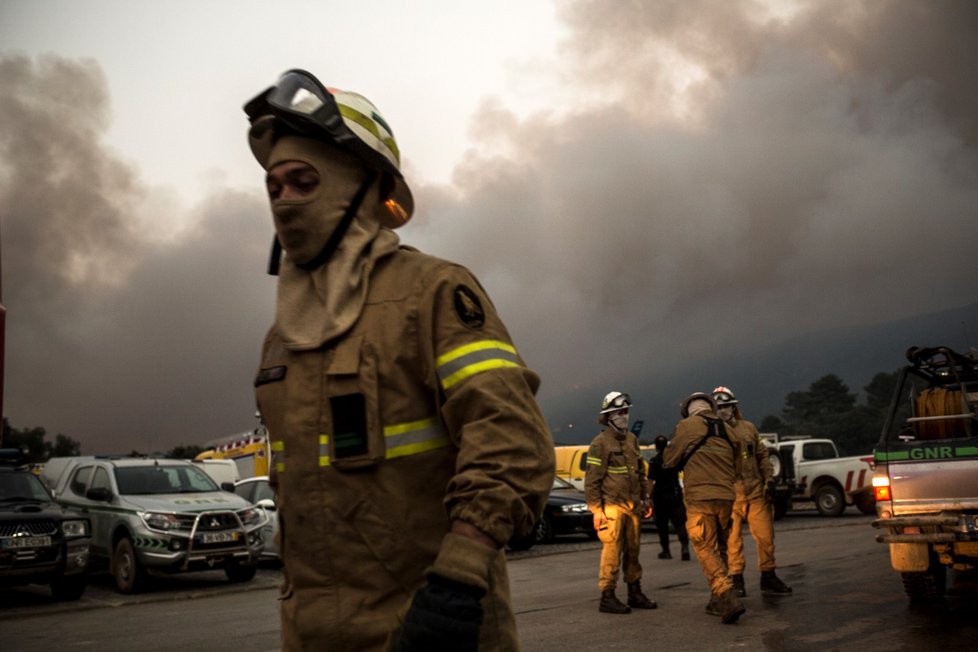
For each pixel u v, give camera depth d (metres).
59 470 14.91
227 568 12.87
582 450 21.30
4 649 7.79
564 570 12.71
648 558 14.04
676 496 13.55
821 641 6.39
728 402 8.91
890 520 7.40
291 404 1.74
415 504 1.67
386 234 1.84
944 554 7.36
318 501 1.68
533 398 1.69
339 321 1.72
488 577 1.52
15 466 12.49
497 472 1.55
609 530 8.15
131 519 12.31
